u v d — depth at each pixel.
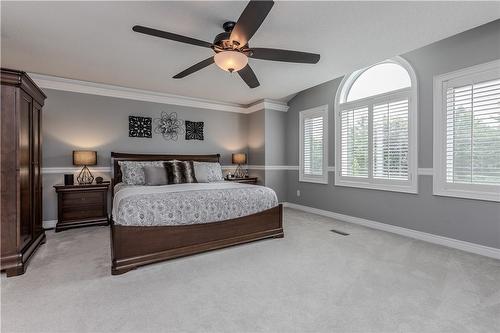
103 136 4.33
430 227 3.18
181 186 3.50
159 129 4.84
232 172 5.71
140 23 2.35
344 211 4.34
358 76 4.22
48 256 2.71
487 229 2.70
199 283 2.10
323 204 4.76
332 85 4.57
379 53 3.02
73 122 4.09
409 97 3.38
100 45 2.80
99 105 4.29
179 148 5.06
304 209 5.18
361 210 4.06
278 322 1.59
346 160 4.30
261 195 3.21
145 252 2.42
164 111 4.90
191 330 1.52
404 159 3.45
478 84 2.73
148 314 1.67
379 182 3.76
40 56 3.09
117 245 2.30
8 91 2.29
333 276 2.22
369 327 1.54
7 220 2.24
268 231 3.23
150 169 3.90
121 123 4.48
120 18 2.27
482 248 2.72
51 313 1.68
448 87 2.98
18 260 2.26
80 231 3.68
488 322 1.58
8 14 2.18
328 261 2.56
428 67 3.16
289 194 5.62
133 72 3.66
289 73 3.70
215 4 2.08
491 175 2.66
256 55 2.40
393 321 1.60
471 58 2.77
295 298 1.87
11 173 2.28
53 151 3.95
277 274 2.27
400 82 3.59
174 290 1.99
